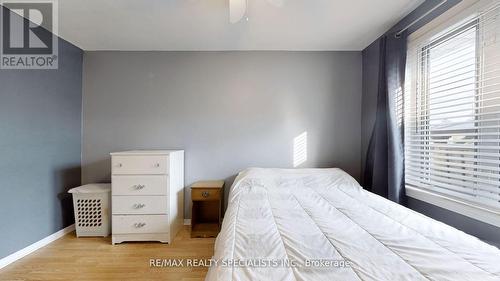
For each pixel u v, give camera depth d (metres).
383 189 2.26
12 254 2.03
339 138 2.89
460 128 1.62
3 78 1.98
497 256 0.99
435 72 1.86
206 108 2.89
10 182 2.03
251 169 2.66
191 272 1.87
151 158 2.38
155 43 2.70
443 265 0.91
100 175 2.88
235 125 2.89
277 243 1.12
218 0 1.88
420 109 2.01
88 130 2.88
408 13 2.06
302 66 2.89
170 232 2.41
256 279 0.82
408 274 0.86
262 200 1.90
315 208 1.70
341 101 2.89
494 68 1.39
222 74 2.89
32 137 2.23
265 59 2.89
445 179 1.75
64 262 2.01
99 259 2.06
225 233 1.24
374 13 2.06
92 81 2.88
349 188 2.32
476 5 1.44
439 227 1.32
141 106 2.88
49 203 2.41
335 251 1.05
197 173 2.89
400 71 2.06
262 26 2.29
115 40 2.62
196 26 2.30
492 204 1.42
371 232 1.26
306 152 2.88
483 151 1.47
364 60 2.85
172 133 2.89
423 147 1.97
